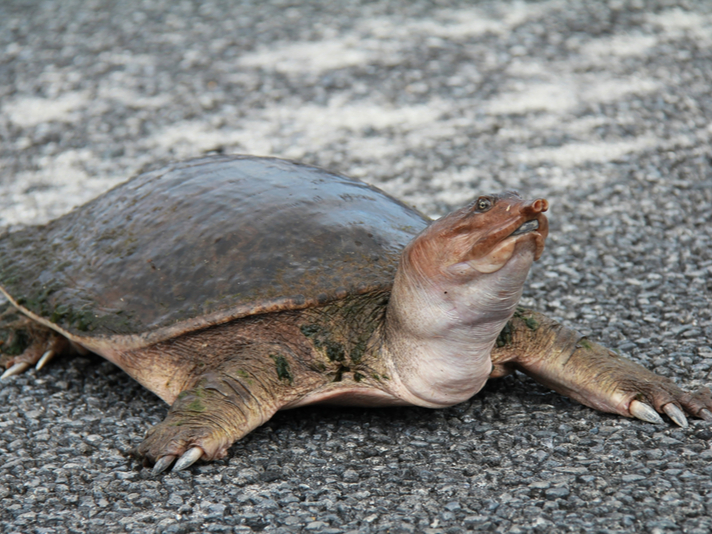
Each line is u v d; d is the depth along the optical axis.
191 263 8.05
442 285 6.82
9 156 17.81
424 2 28.89
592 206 14.15
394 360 7.53
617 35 24.00
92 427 8.10
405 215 8.92
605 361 7.91
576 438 7.40
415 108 19.73
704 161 15.72
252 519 6.36
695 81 20.23
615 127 17.80
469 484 6.72
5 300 11.03
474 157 16.84
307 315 7.65
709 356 9.02
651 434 7.35
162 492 6.74
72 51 24.94
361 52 23.84
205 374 7.54
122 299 8.22
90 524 6.38
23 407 8.57
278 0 30.27
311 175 9.12
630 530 5.95
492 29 25.33
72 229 9.68
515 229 6.32
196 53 24.41
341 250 7.92
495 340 7.82
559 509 6.27
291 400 7.58
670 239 12.65
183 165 9.62
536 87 20.50
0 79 22.70
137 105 20.59
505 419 7.89
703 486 6.46
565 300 10.84
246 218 8.23
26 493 6.87
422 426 7.86
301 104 20.33
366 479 6.90
